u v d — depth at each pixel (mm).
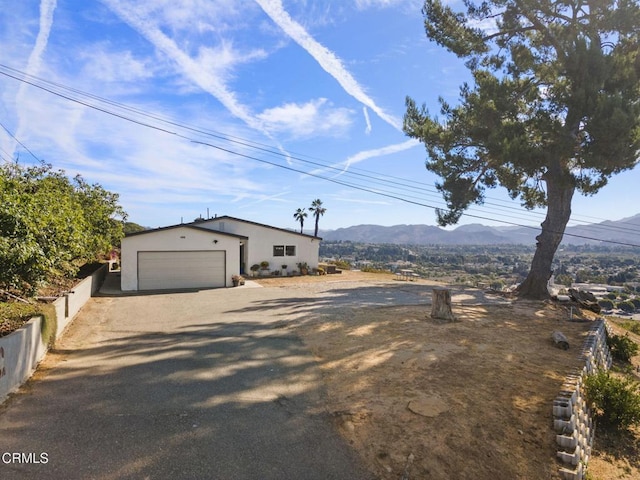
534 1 13844
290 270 25000
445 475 3615
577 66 12562
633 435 5488
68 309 9062
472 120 15102
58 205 8570
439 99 16625
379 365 6328
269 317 10297
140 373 5820
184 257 17734
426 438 4129
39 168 15000
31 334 5652
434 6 15859
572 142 12523
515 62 15031
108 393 5000
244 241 24062
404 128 17641
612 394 5637
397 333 8406
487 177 16703
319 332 8539
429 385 5465
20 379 5180
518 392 5355
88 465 3381
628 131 11430
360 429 4293
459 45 15781
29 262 5652
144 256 17062
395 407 4785
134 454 3590
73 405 4582
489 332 8828
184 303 13008
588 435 5066
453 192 16438
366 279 23078
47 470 3271
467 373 6000
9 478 3129
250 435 4062
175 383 5434
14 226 5410
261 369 6129
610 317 18172
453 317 9906
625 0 13070
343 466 3633
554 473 3867
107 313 11062
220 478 3318
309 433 4172
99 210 16484
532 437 4324
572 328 9758
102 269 18578
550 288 17562
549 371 6285
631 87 12477
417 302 13062
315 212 47719
